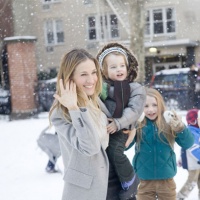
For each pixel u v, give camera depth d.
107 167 2.71
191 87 17.34
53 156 7.01
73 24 29.91
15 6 28.38
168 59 28.66
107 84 2.98
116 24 28.84
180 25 28.34
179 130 3.92
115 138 2.87
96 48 29.61
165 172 4.07
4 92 20.14
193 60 27.69
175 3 28.30
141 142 4.11
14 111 19.22
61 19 30.08
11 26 28.14
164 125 4.04
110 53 3.13
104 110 2.88
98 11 26.22
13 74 19.31
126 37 28.58
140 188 4.18
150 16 28.94
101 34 28.55
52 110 2.72
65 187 2.70
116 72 3.10
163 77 18.00
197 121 4.77
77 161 2.65
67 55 2.71
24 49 19.41
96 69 2.77
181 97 17.36
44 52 30.52
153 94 4.07
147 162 4.10
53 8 29.98
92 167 2.64
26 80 19.30
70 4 29.83
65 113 2.64
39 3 30.09
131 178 2.82
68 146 2.70
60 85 2.64
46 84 19.70
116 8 21.73
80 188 2.64
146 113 4.07
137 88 3.02
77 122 2.51
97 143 2.55
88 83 2.69
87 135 2.50
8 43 19.34
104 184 2.68
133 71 3.23
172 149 4.10
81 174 2.64
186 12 28.20
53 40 30.38
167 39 28.70
